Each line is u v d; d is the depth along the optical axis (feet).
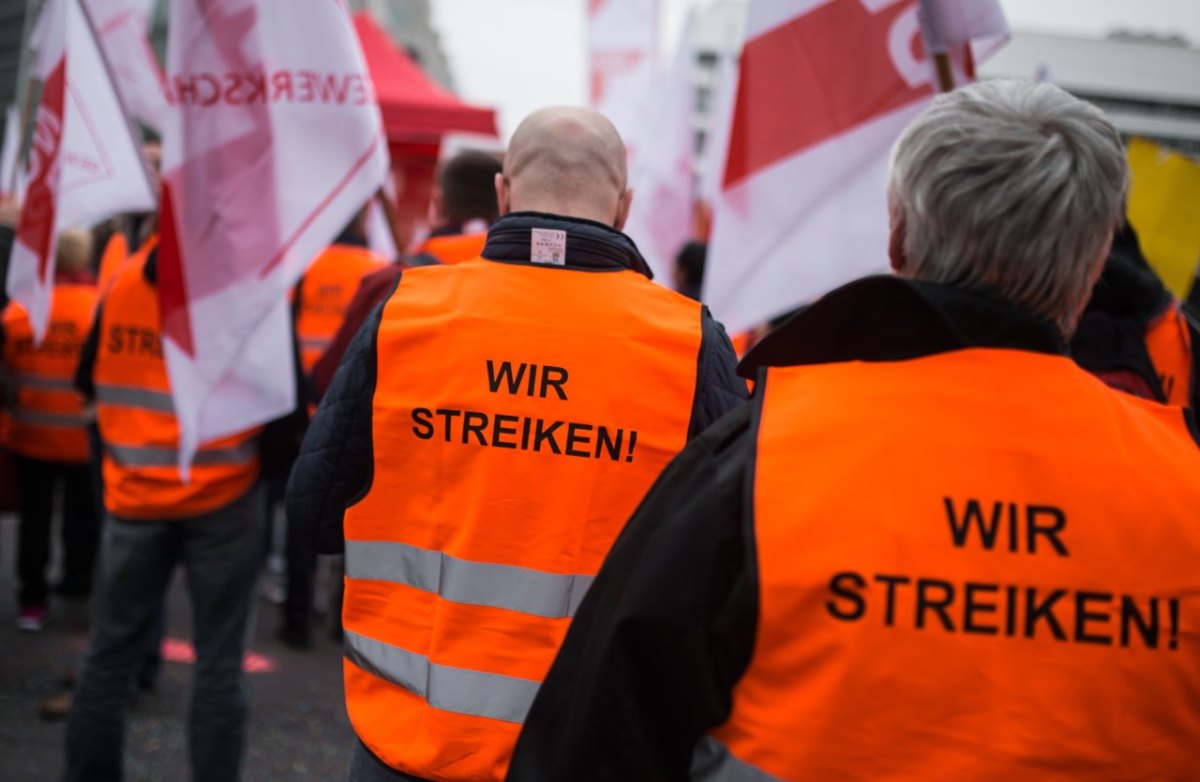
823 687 3.06
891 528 3.10
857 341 3.45
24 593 14.47
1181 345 6.55
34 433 13.89
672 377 4.97
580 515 4.86
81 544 16.02
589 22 23.44
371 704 5.07
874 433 3.23
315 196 8.95
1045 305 3.43
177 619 15.48
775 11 8.28
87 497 15.61
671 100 18.51
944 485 3.16
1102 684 3.05
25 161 12.07
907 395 3.29
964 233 3.36
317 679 13.58
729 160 8.44
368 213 14.75
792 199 8.24
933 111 3.50
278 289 8.83
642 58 23.29
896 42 7.89
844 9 8.02
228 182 8.77
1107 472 3.20
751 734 3.15
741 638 3.14
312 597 14.84
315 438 5.23
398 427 4.98
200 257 8.66
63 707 11.70
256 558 9.17
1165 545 3.15
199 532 8.87
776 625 3.10
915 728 3.02
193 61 8.70
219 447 8.80
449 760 4.79
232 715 8.90
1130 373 6.11
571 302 5.05
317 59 8.94
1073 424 3.26
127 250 13.43
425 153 26.04
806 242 8.22
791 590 3.09
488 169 10.02
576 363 4.93
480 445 4.89
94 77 10.89
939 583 3.07
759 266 8.34
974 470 3.18
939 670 3.03
